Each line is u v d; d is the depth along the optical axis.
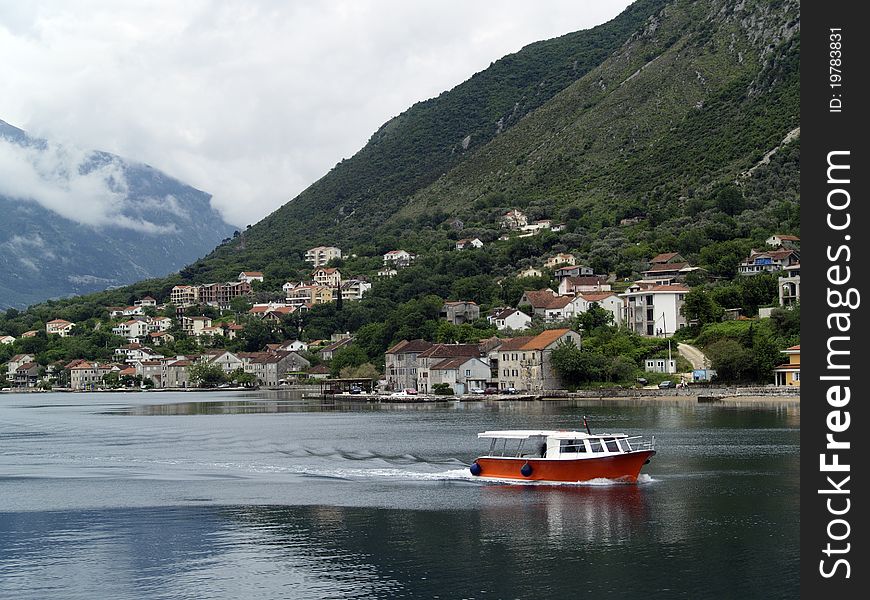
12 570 68.94
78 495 95.50
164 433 162.38
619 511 83.06
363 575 66.25
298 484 99.75
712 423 148.38
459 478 101.12
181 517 84.25
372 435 145.25
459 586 63.44
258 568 68.44
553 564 67.56
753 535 74.38
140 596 63.00
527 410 188.38
